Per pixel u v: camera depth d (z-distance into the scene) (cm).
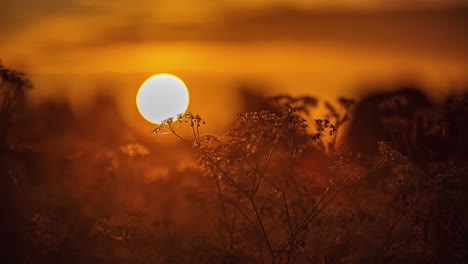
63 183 1648
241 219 1389
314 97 1384
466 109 1381
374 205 1309
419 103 1691
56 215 1340
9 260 1280
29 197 1584
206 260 1152
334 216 1205
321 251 1221
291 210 1252
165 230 1419
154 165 1722
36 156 1834
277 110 1322
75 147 1889
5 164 1673
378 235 1262
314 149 1335
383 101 1606
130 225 1218
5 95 1609
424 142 1443
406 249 1052
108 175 1600
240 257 1198
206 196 1449
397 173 1145
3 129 1712
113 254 1309
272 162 1423
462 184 1070
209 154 1180
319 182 1297
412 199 1135
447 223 1098
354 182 1132
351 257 1173
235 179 1270
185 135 1475
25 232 1340
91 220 1418
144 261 1241
